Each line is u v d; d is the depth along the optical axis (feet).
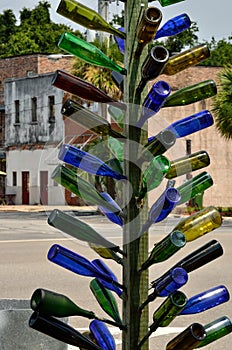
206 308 8.61
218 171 115.85
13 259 43.65
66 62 138.92
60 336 8.04
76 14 8.53
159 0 8.89
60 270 38.52
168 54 8.15
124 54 8.82
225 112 91.97
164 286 8.20
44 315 7.96
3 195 130.11
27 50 191.93
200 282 35.14
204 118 8.61
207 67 117.80
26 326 11.67
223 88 92.58
